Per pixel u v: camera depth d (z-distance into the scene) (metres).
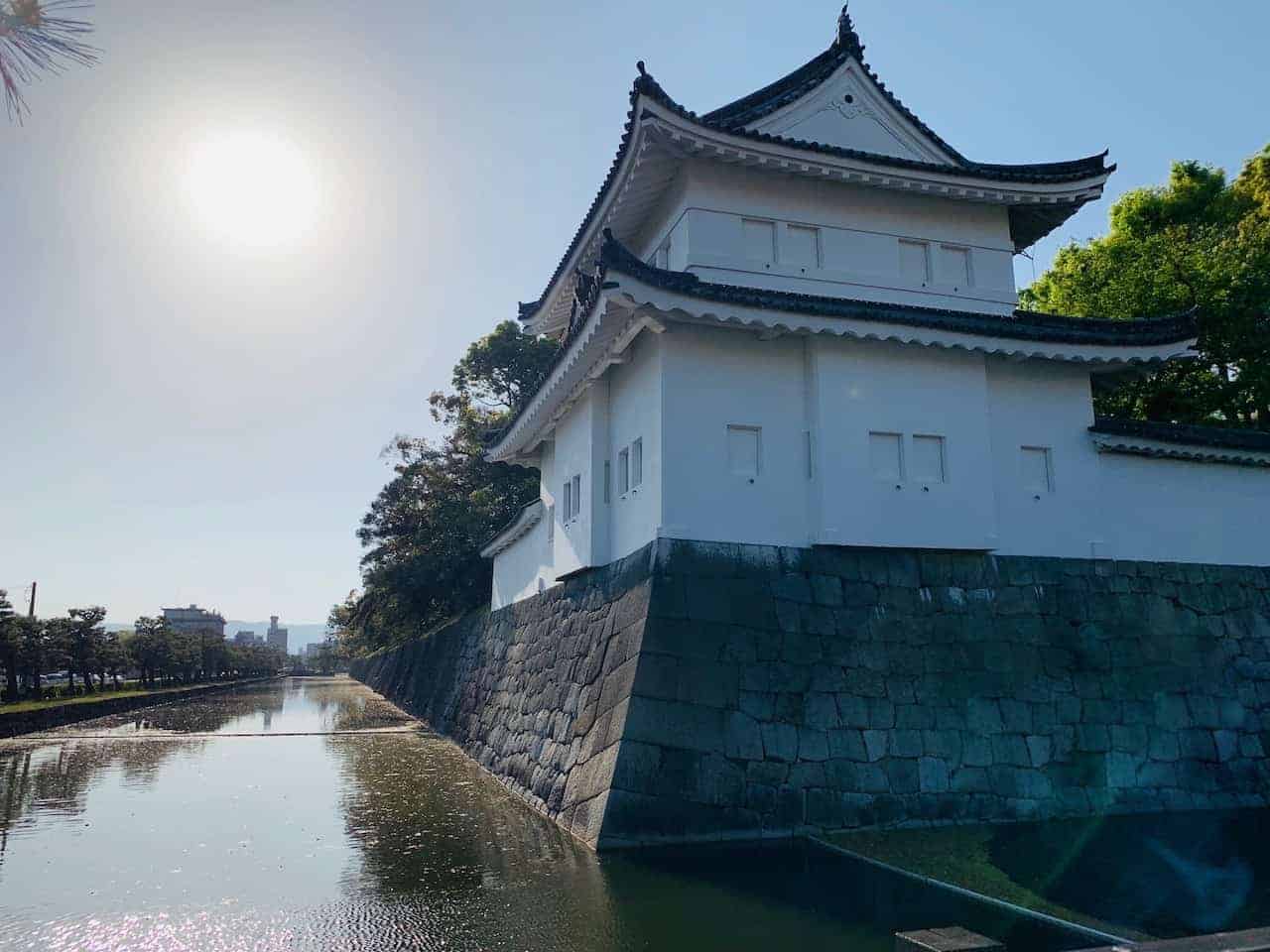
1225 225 19.34
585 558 12.59
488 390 33.75
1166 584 11.96
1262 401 18.30
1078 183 12.69
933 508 10.91
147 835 10.20
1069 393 12.29
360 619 41.56
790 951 5.61
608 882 7.38
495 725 16.47
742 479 10.46
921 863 7.85
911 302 12.45
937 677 10.32
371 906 7.00
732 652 9.65
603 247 9.44
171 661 50.78
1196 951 4.42
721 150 11.38
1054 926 6.00
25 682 35.88
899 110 13.29
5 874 8.33
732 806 8.90
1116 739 10.70
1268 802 10.90
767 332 10.53
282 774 15.59
